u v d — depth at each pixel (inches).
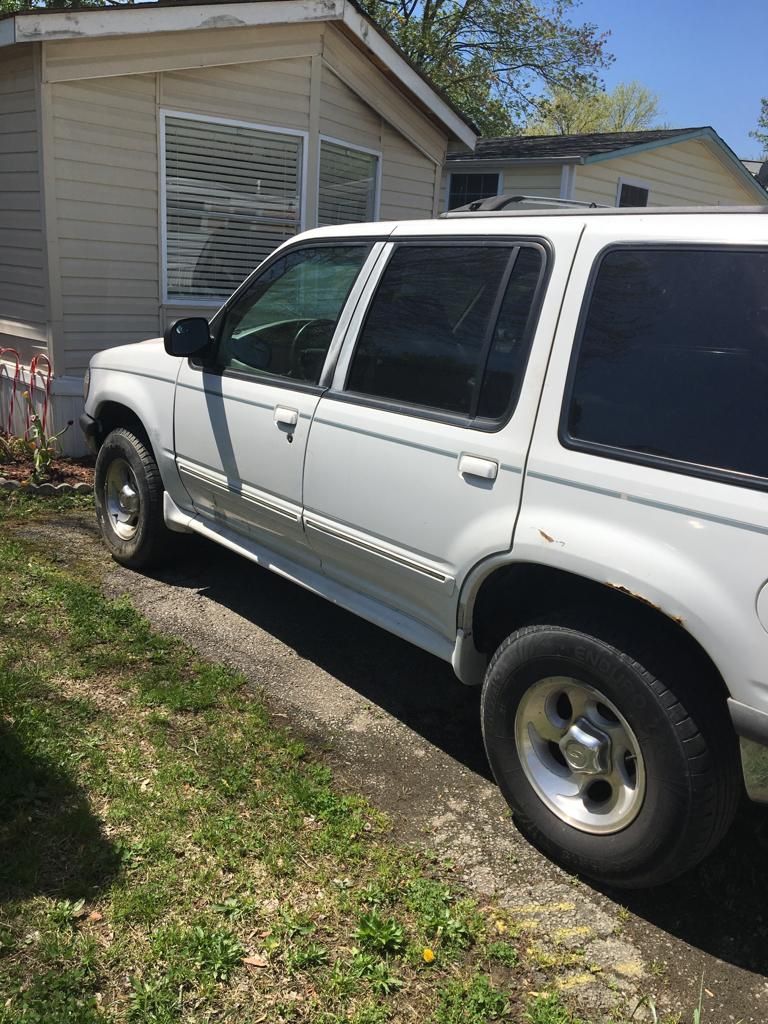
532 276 107.6
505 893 102.5
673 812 91.6
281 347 146.5
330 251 141.1
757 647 82.9
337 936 93.8
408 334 122.6
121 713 133.9
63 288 280.8
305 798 115.4
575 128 1339.8
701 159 645.3
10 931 90.4
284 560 153.8
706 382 89.6
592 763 100.7
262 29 305.6
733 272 89.6
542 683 103.7
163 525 185.2
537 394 102.8
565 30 941.8
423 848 109.0
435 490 113.8
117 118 281.7
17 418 305.1
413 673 156.1
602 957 93.8
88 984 85.2
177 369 168.7
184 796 114.7
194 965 88.3
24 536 213.3
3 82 277.9
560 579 104.8
